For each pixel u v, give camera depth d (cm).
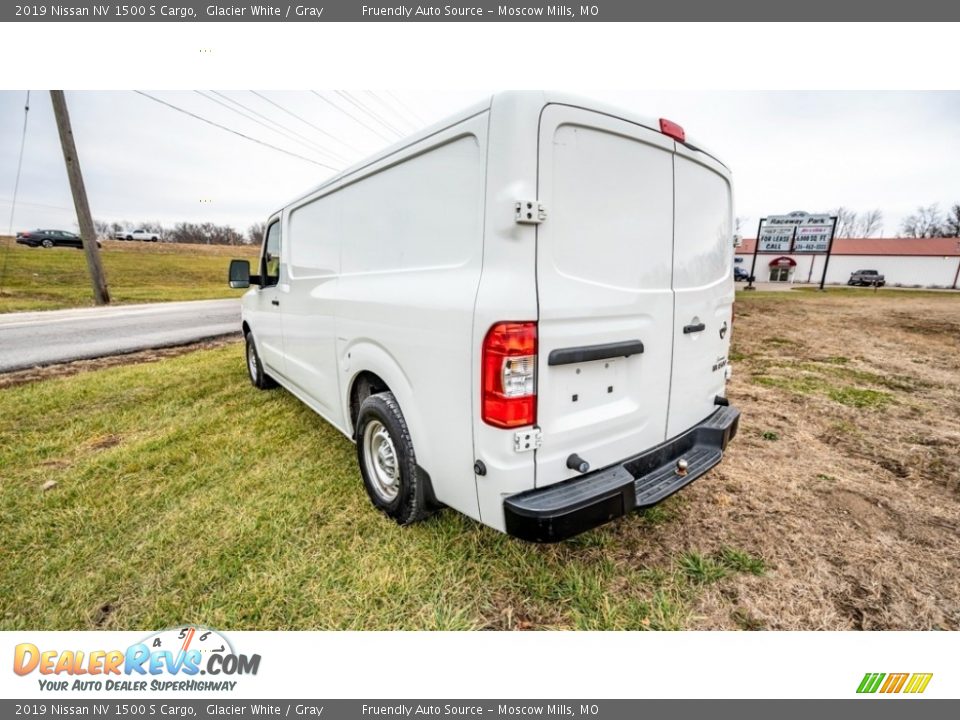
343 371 285
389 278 233
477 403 177
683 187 228
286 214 377
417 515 235
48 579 210
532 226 167
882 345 810
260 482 296
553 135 170
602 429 200
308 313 337
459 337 181
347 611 194
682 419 248
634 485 193
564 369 183
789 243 2550
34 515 258
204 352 724
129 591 204
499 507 178
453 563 218
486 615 193
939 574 215
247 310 510
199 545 232
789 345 814
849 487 294
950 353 736
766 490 289
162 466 318
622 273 199
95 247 1354
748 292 2317
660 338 220
